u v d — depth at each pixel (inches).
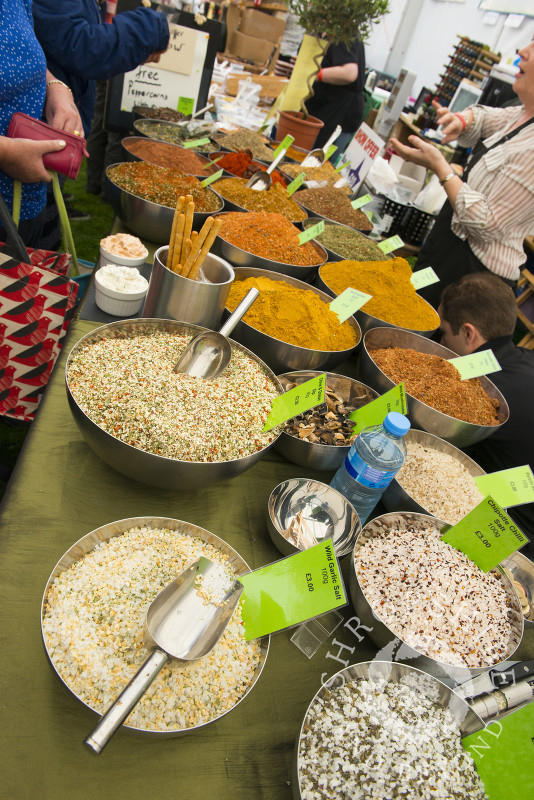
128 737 30.2
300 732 30.2
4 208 51.1
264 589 35.4
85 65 84.1
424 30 263.4
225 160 104.5
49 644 30.5
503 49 195.3
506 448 68.2
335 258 82.0
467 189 93.0
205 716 30.5
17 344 57.7
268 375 52.9
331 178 122.4
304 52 143.6
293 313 61.9
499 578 44.3
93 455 46.0
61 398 50.1
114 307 60.3
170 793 29.0
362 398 58.9
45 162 59.1
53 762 28.4
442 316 79.6
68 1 79.0
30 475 42.2
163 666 28.5
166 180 81.2
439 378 62.7
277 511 45.3
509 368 71.4
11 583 35.0
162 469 38.4
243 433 44.2
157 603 32.1
